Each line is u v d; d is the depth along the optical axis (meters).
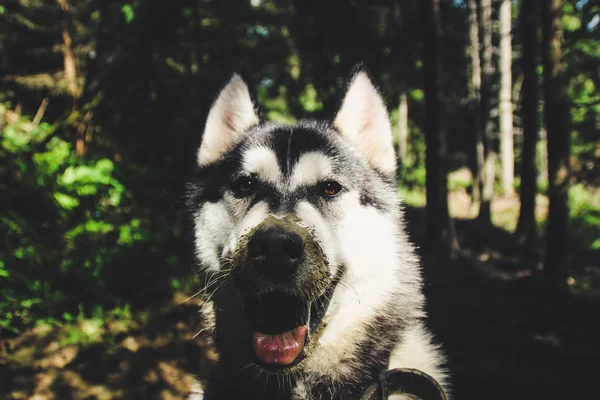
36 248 0.86
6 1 1.71
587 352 0.84
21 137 1.19
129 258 0.95
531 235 1.81
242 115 0.54
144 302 0.92
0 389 0.62
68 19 1.64
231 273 0.40
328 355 0.43
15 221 0.89
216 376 0.47
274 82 2.22
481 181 3.28
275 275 0.38
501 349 0.86
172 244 1.09
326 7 1.78
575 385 0.73
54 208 0.96
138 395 0.66
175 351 0.77
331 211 0.44
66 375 0.67
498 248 2.05
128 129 1.50
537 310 1.10
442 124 1.78
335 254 0.42
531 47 1.82
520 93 1.98
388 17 2.15
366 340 0.44
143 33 1.40
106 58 1.53
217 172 0.51
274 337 0.40
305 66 2.06
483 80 3.34
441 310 1.12
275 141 0.48
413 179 4.43
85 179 1.03
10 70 1.78
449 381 0.50
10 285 0.79
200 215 0.50
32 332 0.75
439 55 1.79
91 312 0.82
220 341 0.47
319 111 2.15
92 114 1.47
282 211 0.42
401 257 0.47
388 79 2.68
